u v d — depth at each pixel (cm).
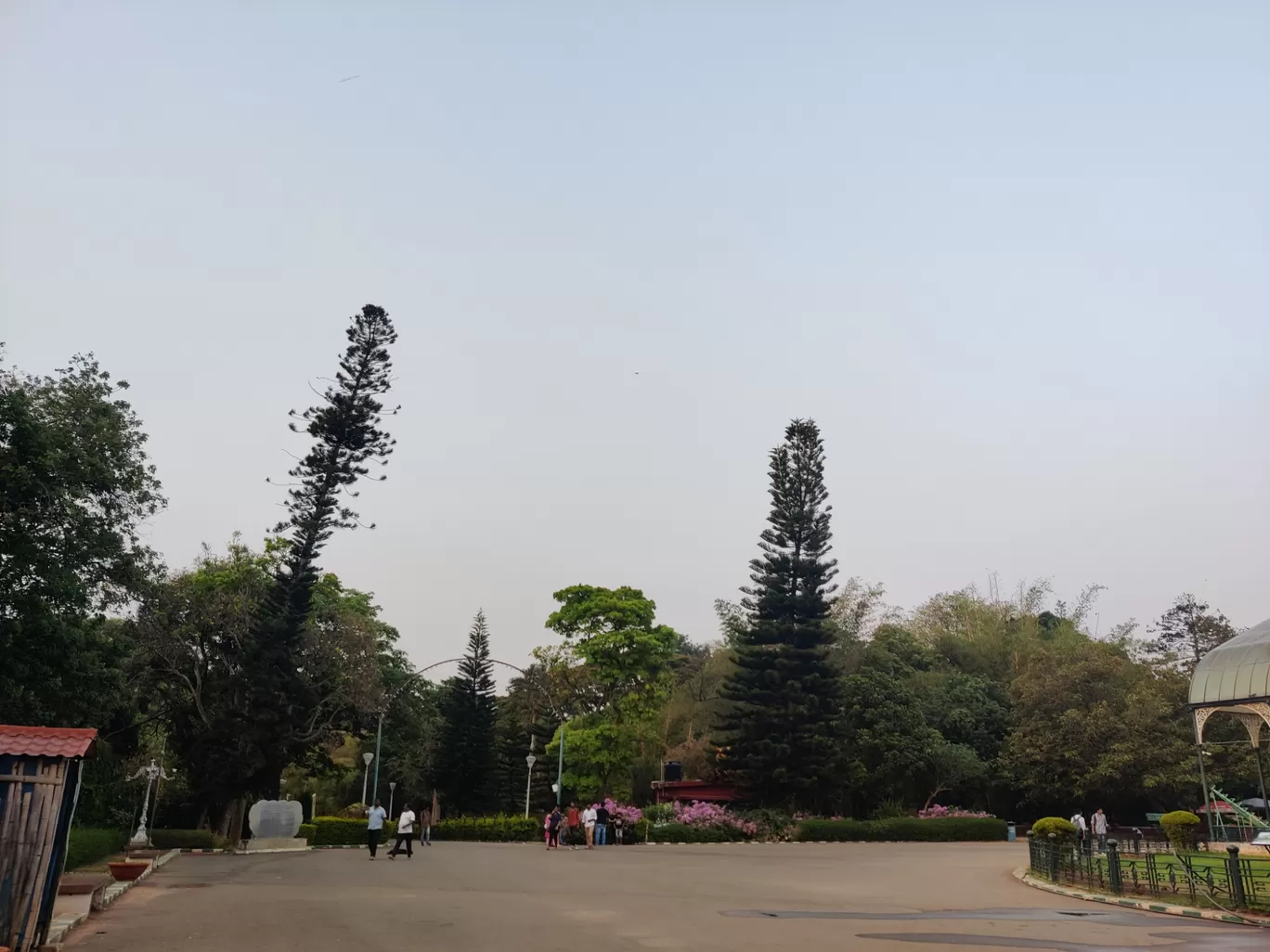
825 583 5019
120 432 2869
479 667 6081
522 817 4666
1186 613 6581
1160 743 4519
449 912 1366
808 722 4653
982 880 2220
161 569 3091
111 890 1512
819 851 3472
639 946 1070
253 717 3728
